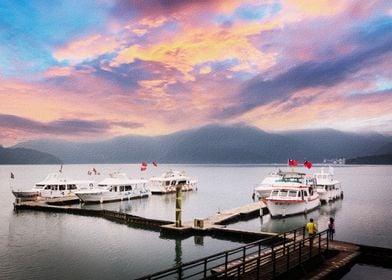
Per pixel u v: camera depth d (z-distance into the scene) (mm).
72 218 50656
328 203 70688
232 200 78375
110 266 28953
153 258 31094
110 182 74812
